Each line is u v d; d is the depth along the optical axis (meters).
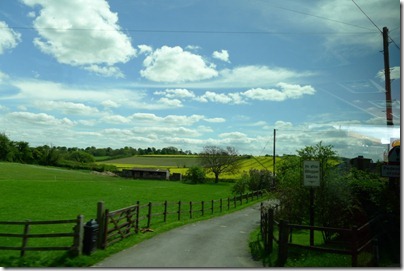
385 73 15.69
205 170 91.75
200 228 19.36
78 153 121.94
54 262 9.97
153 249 12.25
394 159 12.88
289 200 16.48
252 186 54.00
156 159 142.50
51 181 60.31
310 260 10.56
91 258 10.46
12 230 18.45
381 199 13.47
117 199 41.41
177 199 45.97
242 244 14.69
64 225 20.56
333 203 14.73
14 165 90.44
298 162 17.92
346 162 17.27
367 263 9.88
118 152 153.62
